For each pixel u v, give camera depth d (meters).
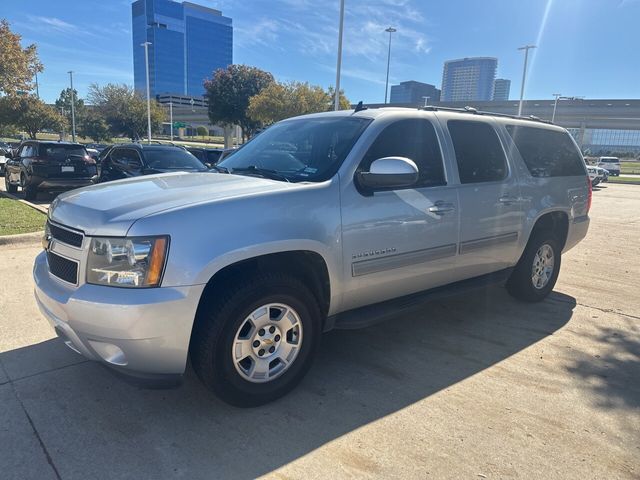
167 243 2.67
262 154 4.05
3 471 2.53
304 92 34.00
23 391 3.29
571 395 3.45
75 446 2.75
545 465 2.69
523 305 5.38
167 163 11.96
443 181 4.07
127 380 2.80
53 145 12.61
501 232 4.60
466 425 3.05
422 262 3.91
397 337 4.41
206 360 2.89
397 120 3.85
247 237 2.89
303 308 3.22
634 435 2.99
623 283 6.43
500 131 4.72
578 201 5.60
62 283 2.94
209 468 2.60
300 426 3.00
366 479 2.54
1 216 9.30
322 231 3.23
